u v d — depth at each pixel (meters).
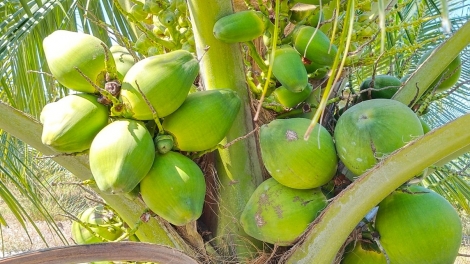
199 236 1.18
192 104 1.06
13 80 1.83
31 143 1.19
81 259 0.96
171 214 1.01
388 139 1.02
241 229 1.21
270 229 1.07
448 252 1.04
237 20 1.11
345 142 1.05
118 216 1.29
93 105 1.03
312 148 1.05
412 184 1.13
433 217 1.03
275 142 1.06
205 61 1.25
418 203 1.05
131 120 1.01
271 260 1.16
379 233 1.08
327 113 1.28
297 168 1.04
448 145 0.93
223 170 1.25
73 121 1.00
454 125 0.92
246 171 1.24
